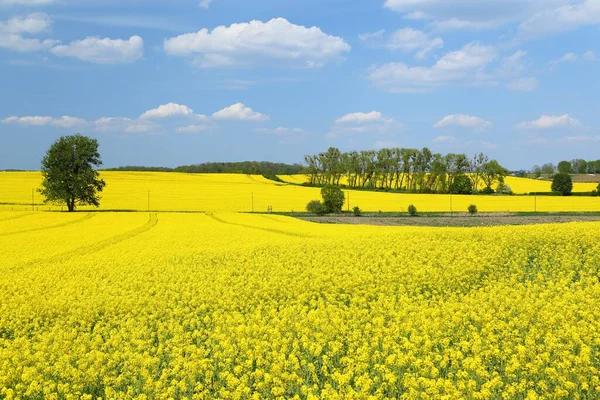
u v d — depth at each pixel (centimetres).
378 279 1914
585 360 1005
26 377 1070
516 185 12538
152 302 1684
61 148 7356
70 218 5344
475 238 2734
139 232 3984
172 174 13812
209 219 5397
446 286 1827
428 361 1048
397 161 12419
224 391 986
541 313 1337
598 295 1580
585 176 15400
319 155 13175
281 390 976
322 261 2306
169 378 1116
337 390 1010
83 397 1003
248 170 16775
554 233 2652
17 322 1525
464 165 12012
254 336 1281
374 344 1181
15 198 8475
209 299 1720
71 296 1789
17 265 2466
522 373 1020
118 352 1173
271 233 3862
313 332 1301
